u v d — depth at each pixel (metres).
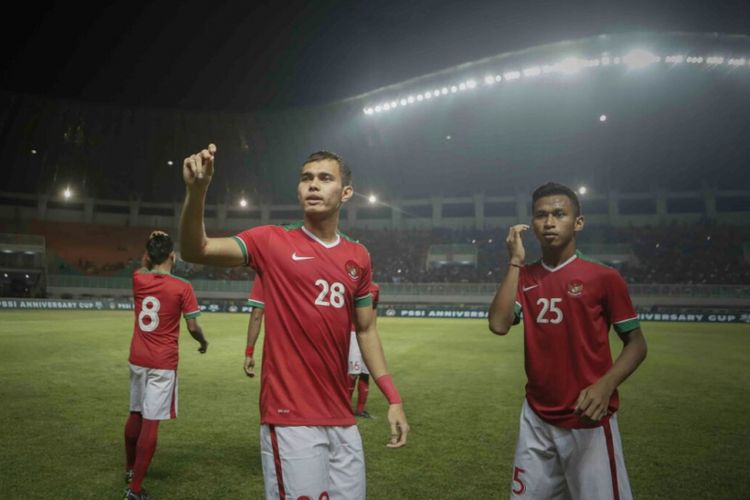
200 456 4.97
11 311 28.48
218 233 46.97
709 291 33.16
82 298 37.25
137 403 4.16
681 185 41.69
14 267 38.78
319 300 2.37
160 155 46.00
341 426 2.36
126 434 4.12
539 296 2.77
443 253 42.28
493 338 18.17
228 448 5.24
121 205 46.56
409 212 47.75
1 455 4.87
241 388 8.44
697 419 6.70
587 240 40.66
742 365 11.88
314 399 2.31
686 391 8.70
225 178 47.38
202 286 38.28
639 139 40.25
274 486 2.25
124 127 44.16
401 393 8.37
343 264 2.47
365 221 47.97
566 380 2.63
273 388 2.32
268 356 2.38
